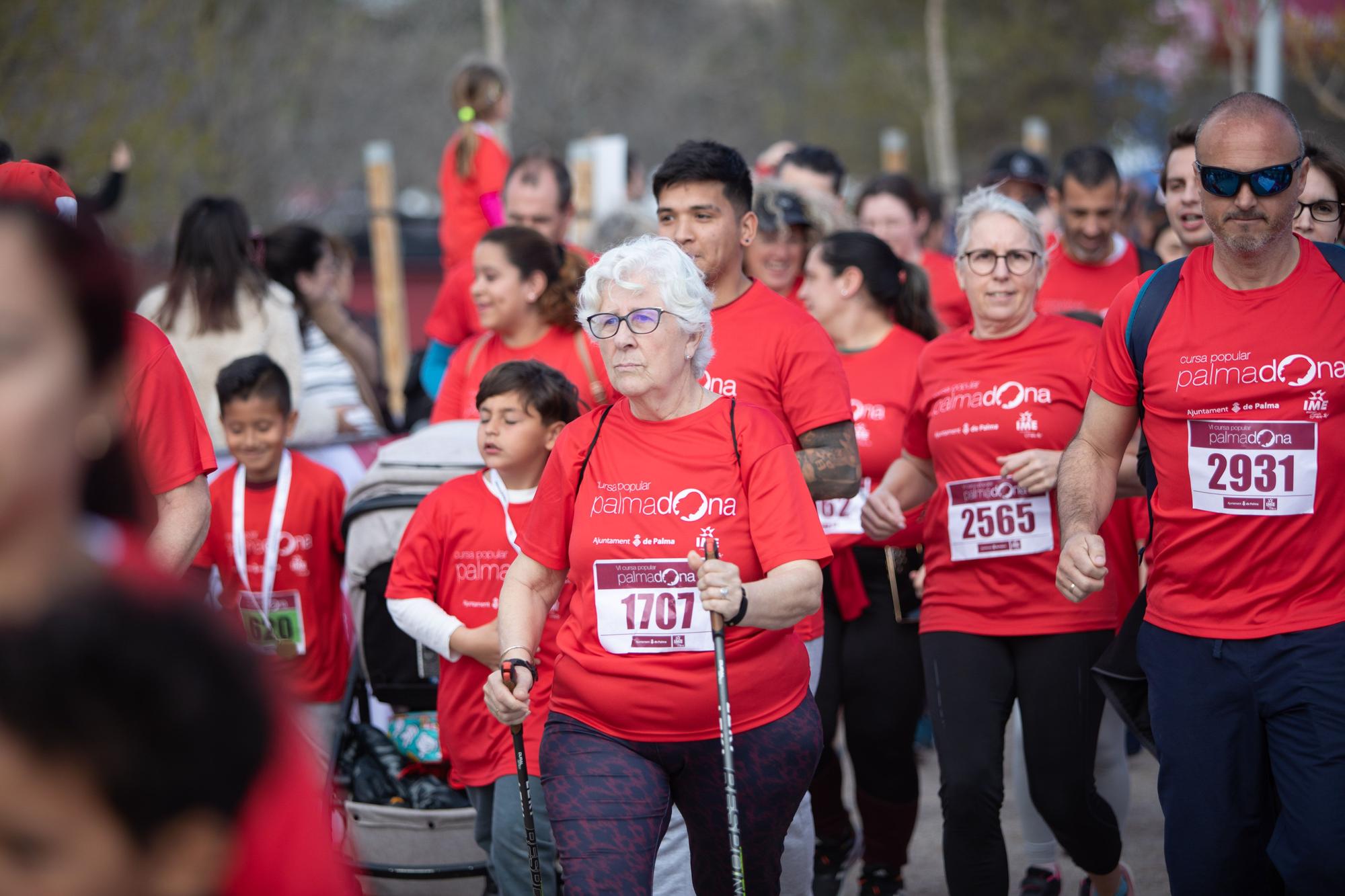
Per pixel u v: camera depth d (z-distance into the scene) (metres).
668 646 7.87
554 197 15.97
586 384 12.02
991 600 10.12
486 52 50.91
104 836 2.83
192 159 32.81
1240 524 8.00
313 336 16.67
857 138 55.34
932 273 18.23
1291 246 8.10
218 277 14.04
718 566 7.37
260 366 12.17
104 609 2.80
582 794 7.79
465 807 10.91
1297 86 33.22
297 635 12.26
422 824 10.84
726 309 9.58
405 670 11.20
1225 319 8.12
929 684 10.30
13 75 27.67
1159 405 8.33
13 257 3.00
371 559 11.08
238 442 12.11
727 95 60.03
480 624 10.27
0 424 2.98
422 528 10.33
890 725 11.36
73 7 28.91
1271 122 7.79
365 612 11.22
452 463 11.29
